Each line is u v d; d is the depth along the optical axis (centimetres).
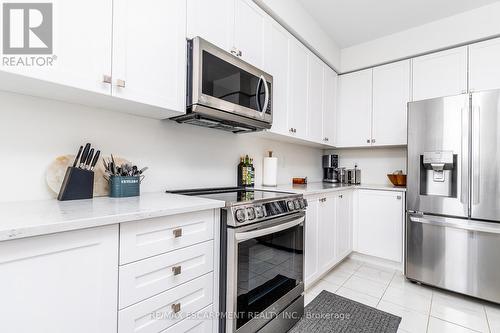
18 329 69
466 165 199
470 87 239
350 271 256
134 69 116
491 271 190
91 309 83
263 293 142
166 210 100
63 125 122
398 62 280
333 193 245
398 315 178
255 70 170
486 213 192
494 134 189
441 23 252
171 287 106
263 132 206
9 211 90
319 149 351
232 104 153
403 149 307
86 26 101
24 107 111
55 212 89
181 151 174
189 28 140
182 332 110
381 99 290
